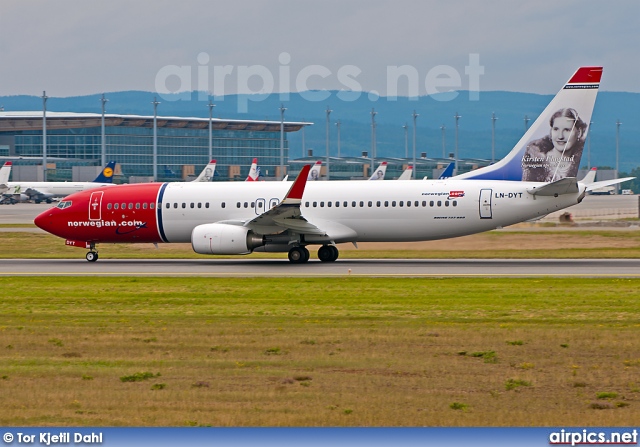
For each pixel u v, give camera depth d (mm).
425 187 107688
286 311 67625
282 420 37531
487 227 106812
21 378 45031
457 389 42406
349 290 80688
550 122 107688
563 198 105562
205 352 51406
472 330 57469
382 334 56312
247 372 45969
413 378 44500
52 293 80625
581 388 42500
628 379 44000
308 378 44594
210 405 39719
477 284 84688
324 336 55875
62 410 39344
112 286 86000
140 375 44938
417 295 76625
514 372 45656
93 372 46219
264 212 107375
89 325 61375
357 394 41469
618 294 76062
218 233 106312
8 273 101250
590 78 106500
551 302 71312
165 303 73125
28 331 58844
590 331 56500
